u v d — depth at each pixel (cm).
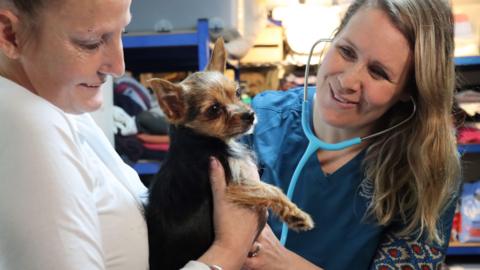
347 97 119
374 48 112
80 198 73
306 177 138
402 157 126
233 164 110
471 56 241
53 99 82
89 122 101
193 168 106
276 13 283
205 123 114
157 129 209
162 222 101
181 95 116
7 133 70
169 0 202
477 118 230
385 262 125
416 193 122
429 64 112
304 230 123
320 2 274
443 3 116
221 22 202
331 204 135
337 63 121
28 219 67
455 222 254
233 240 96
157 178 109
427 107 118
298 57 273
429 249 121
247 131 119
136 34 204
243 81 298
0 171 69
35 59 75
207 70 131
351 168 135
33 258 67
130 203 93
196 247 102
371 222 128
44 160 70
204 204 104
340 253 131
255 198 104
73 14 70
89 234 73
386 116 132
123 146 207
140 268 89
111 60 80
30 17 70
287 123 151
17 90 75
